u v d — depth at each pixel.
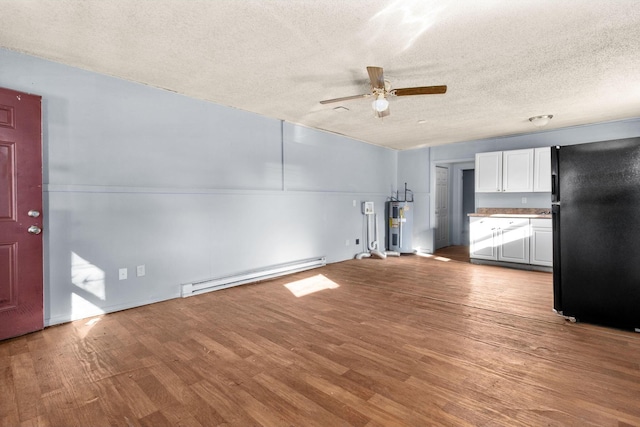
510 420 1.61
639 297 2.62
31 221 2.65
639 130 4.65
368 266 5.49
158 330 2.74
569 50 2.57
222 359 2.23
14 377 2.00
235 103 4.03
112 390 1.86
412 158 7.16
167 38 2.43
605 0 1.93
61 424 1.58
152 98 3.45
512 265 5.33
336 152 5.80
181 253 3.71
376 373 2.05
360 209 6.38
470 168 8.14
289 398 1.79
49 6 2.02
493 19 2.13
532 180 5.25
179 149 3.68
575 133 5.17
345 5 2.00
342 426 1.57
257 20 2.18
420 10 2.04
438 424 1.58
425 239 6.97
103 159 3.13
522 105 4.01
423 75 3.08
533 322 2.92
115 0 1.96
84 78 3.01
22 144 2.59
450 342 2.50
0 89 2.48
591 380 1.97
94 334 2.65
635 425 1.56
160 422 1.60
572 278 2.93
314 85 3.39
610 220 2.74
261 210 4.55
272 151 4.68
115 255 3.21
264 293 3.86
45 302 2.80
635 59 2.73
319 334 2.65
